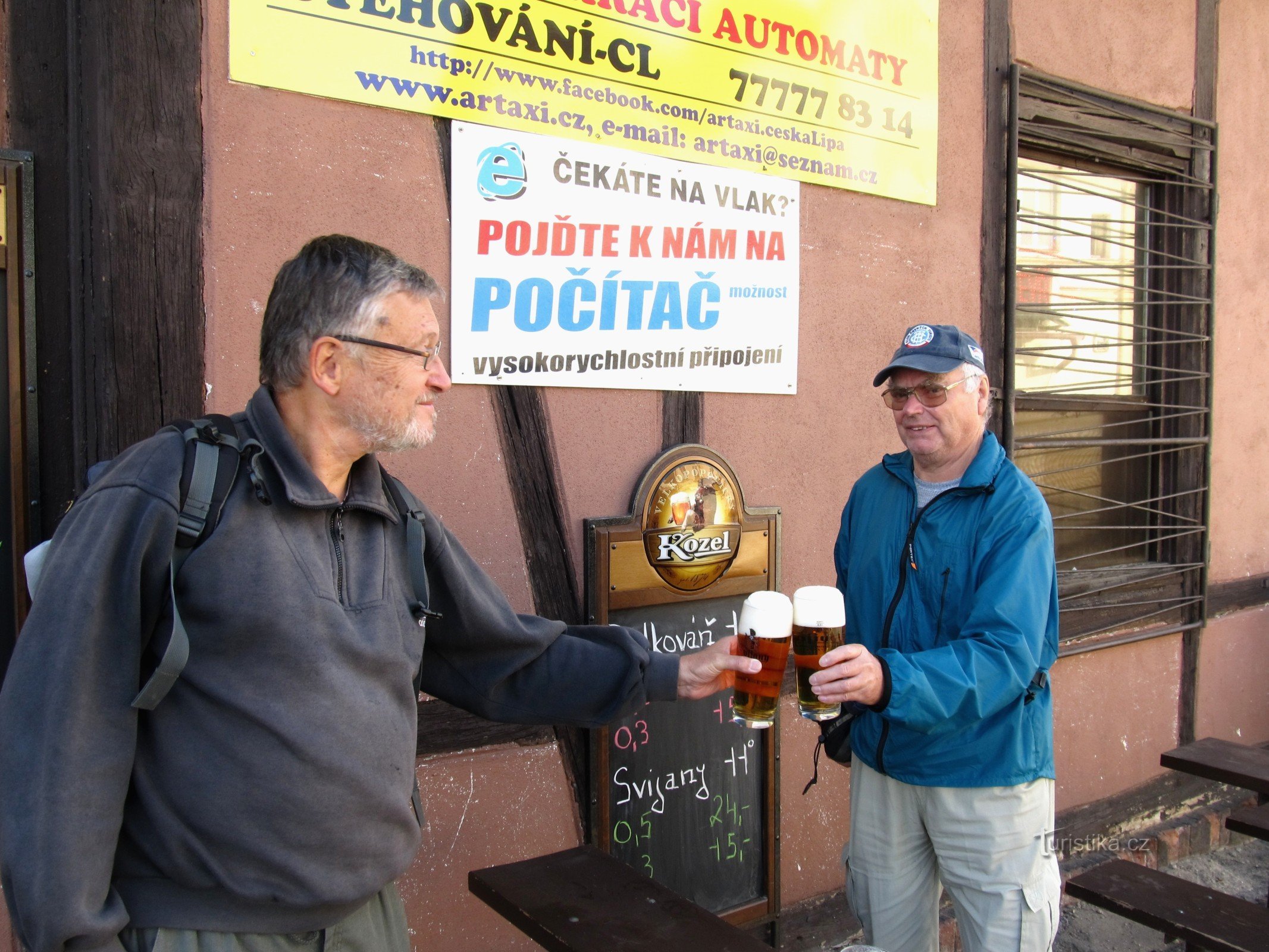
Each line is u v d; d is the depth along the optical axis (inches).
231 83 75.7
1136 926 131.9
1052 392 144.2
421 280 53.6
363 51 80.4
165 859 46.7
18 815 41.8
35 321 71.3
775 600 64.5
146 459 47.0
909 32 117.1
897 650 78.5
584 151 92.4
